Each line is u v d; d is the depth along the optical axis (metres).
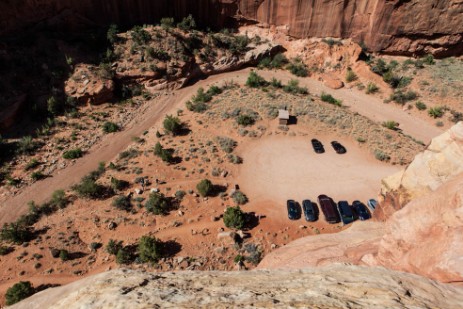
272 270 8.47
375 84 57.50
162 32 56.06
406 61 60.44
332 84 57.78
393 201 18.75
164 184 33.56
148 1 57.75
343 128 43.59
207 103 48.38
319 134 42.72
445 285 6.92
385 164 38.34
